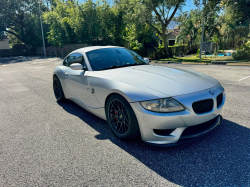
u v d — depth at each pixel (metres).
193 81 2.58
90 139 2.75
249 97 4.38
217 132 2.76
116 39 26.91
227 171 1.93
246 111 3.52
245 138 2.56
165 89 2.32
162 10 20.33
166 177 1.90
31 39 40.06
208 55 20.58
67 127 3.20
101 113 2.99
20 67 17.05
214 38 20.02
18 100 5.06
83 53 3.69
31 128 3.22
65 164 2.18
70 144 2.62
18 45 43.88
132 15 20.23
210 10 16.47
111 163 2.16
